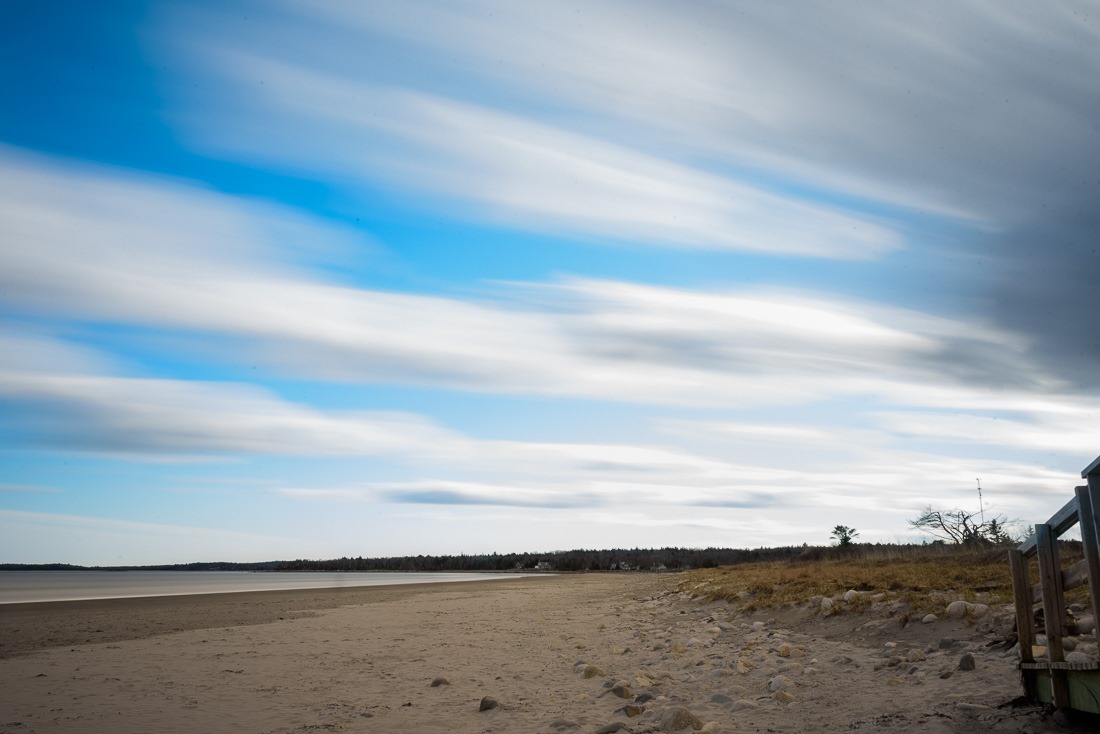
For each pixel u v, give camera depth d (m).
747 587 23.52
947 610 13.43
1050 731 6.95
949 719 7.72
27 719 9.63
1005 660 9.98
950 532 33.78
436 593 47.97
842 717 8.52
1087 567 6.81
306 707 10.30
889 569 21.98
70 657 15.72
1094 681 6.80
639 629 19.80
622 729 8.36
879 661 11.57
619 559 166.62
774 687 10.42
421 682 12.25
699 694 10.59
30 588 64.25
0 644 18.36
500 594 44.34
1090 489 6.78
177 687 11.94
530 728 8.81
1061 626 7.35
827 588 19.08
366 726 9.13
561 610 28.92
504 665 14.12
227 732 8.87
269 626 23.05
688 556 152.75
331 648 17.05
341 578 127.38
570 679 12.34
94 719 9.62
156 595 47.66
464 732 8.74
